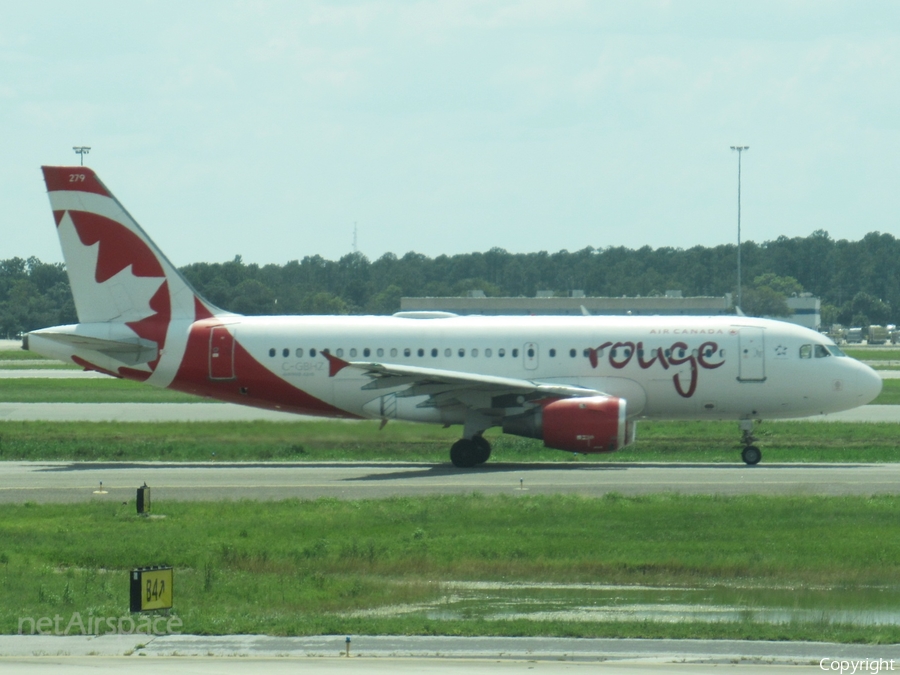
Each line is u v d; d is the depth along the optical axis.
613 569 80.44
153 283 151.00
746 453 147.12
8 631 61.69
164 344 150.25
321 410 151.38
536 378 146.88
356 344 149.00
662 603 71.69
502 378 138.62
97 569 81.31
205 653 57.19
